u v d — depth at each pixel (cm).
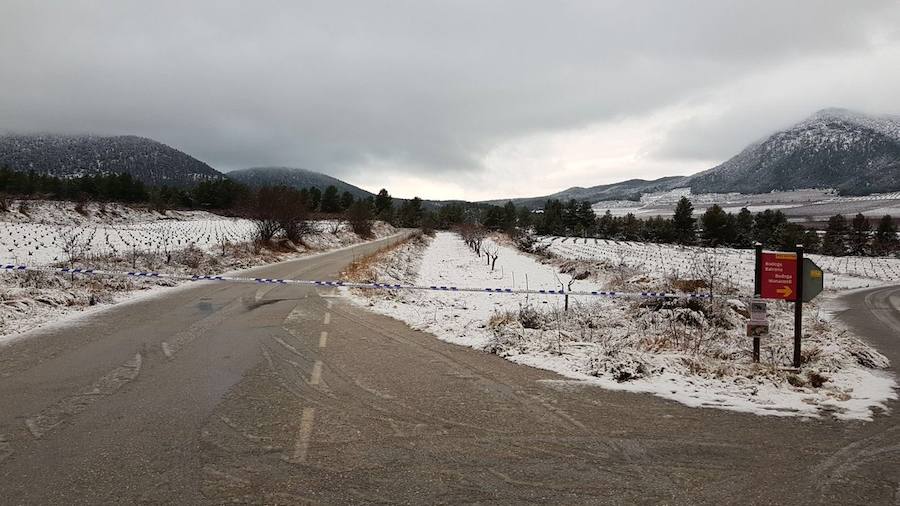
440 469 416
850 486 404
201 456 432
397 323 1091
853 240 7294
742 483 405
